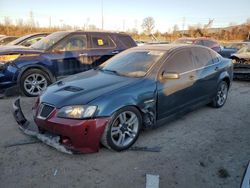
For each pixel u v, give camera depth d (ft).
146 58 15.78
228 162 12.17
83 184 10.52
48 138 12.66
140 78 14.21
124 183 10.58
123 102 12.66
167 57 15.38
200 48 18.20
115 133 12.71
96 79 14.53
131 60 16.22
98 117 11.99
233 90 26.86
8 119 17.11
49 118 12.30
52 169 11.47
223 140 14.47
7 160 12.14
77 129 11.72
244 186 7.04
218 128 16.15
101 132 12.12
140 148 13.33
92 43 25.52
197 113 18.80
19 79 21.86
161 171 11.41
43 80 23.09
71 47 24.40
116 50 26.71
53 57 23.29
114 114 12.37
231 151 13.21
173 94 15.20
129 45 27.84
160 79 14.53
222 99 20.34
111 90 12.94
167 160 12.30
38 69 22.67
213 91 18.92
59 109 12.18
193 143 14.05
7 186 10.33
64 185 10.44
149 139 14.40
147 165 11.85
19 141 13.97
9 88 21.72
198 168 11.66
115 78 14.49
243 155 12.82
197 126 16.38
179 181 10.74
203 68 17.63
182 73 15.89
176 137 14.73
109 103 12.30
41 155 12.59
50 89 13.99
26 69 22.13
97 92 12.73
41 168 11.53
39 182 10.60
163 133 15.24
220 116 18.28
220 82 19.44
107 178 10.89
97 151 12.35
